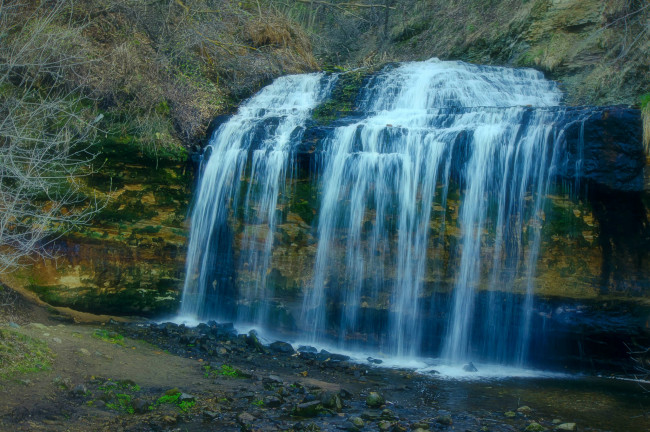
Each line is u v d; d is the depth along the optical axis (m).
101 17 10.80
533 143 7.61
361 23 20.73
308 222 8.55
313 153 8.59
